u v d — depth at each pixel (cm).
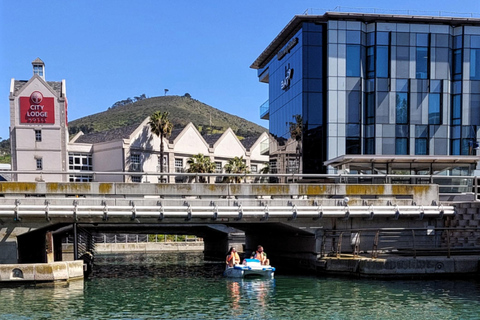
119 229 4394
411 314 1897
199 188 2825
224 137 7888
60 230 3672
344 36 4869
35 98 6400
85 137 7650
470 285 2448
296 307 2045
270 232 3791
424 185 2998
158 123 6812
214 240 5141
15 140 6359
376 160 3366
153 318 1889
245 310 2006
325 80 4928
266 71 6594
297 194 2900
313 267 3009
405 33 4894
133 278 3002
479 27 4962
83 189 2731
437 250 2852
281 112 5709
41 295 2330
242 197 2864
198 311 2000
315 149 4875
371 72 4906
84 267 3173
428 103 4922
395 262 2648
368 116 4916
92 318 1892
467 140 4925
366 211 2848
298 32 5078
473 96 4953
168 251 5803
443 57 4938
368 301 2125
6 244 2653
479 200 3195
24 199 2612
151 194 2777
